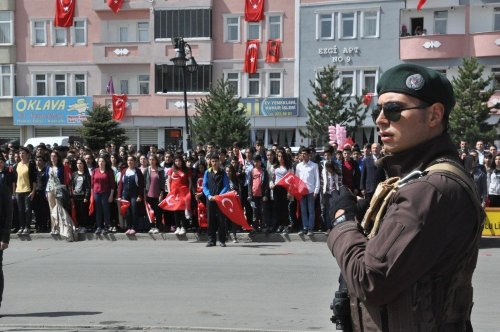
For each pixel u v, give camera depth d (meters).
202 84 39.91
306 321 6.90
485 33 34.91
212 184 13.59
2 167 15.27
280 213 14.84
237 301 7.99
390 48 36.69
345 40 37.47
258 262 11.27
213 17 39.88
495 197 14.27
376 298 1.97
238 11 39.44
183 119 40.06
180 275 9.95
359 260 2.01
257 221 14.79
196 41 39.62
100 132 34.44
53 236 15.09
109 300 8.16
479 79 33.41
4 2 41.25
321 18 38.03
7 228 7.01
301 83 38.50
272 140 39.38
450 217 1.93
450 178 1.97
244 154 17.52
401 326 1.97
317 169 14.49
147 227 15.30
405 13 36.75
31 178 15.31
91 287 9.07
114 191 15.23
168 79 40.31
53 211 15.01
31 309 7.73
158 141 40.88
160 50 40.06
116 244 14.18
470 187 2.00
